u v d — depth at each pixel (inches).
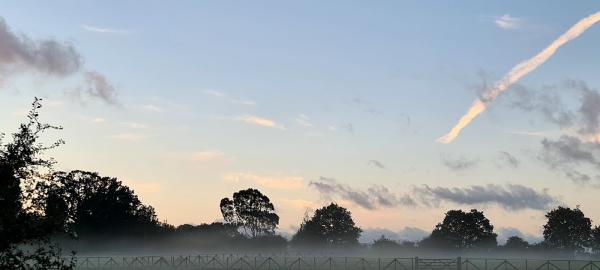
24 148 690.2
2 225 662.5
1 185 678.5
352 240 6353.3
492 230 5974.4
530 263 2367.1
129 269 2709.2
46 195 710.5
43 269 695.7
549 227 5959.6
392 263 2486.5
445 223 5984.3
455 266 2375.7
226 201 6077.8
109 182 4522.6
